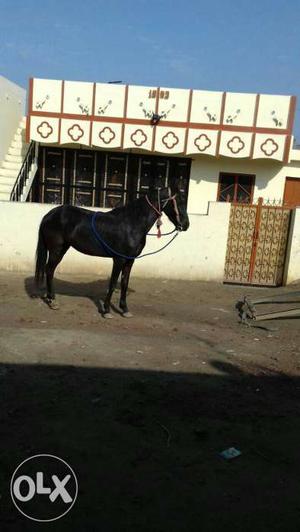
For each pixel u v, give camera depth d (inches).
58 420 182.4
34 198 580.4
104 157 569.6
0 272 438.3
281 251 454.0
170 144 527.2
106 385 214.5
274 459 165.5
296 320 342.3
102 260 445.4
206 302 381.4
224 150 522.9
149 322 315.6
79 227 313.4
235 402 206.7
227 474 155.3
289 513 138.5
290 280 453.1
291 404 208.4
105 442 169.5
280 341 293.4
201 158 557.9
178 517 134.3
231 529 130.8
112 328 296.7
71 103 530.0
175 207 311.3
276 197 559.2
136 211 308.5
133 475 151.9
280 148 518.0
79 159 572.4
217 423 187.6
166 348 266.7
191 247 446.6
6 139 580.1
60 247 325.4
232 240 453.1
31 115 534.3
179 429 181.3
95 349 257.3
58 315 316.8
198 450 168.2
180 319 328.5
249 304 343.3
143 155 565.0
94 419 184.7
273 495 146.3
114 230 308.2
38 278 330.0
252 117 516.4
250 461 163.5
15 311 320.2
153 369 235.8
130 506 137.7
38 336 272.2
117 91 525.0
